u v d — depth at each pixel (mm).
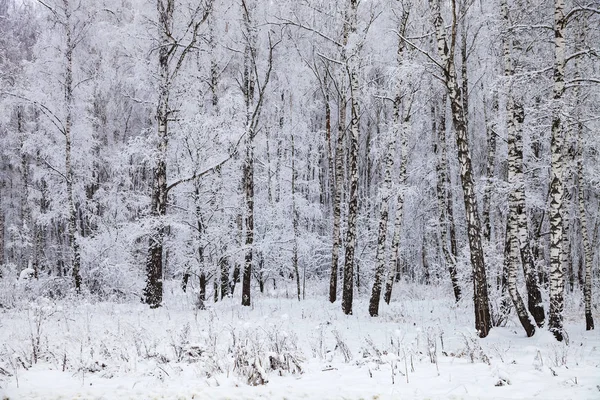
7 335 9281
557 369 6352
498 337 10656
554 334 10195
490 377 5941
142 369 6824
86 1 17594
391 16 17141
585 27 12250
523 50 13148
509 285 11367
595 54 10703
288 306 16688
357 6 15461
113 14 19375
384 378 6133
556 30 10555
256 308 15719
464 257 16234
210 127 14773
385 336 10297
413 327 11922
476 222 11070
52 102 17203
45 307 8922
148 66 15805
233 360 6914
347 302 15219
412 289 24141
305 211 23078
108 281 17953
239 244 16797
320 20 18188
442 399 5082
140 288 18188
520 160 12859
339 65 17891
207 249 14984
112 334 8391
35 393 5637
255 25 17094
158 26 15734
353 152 15648
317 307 16672
